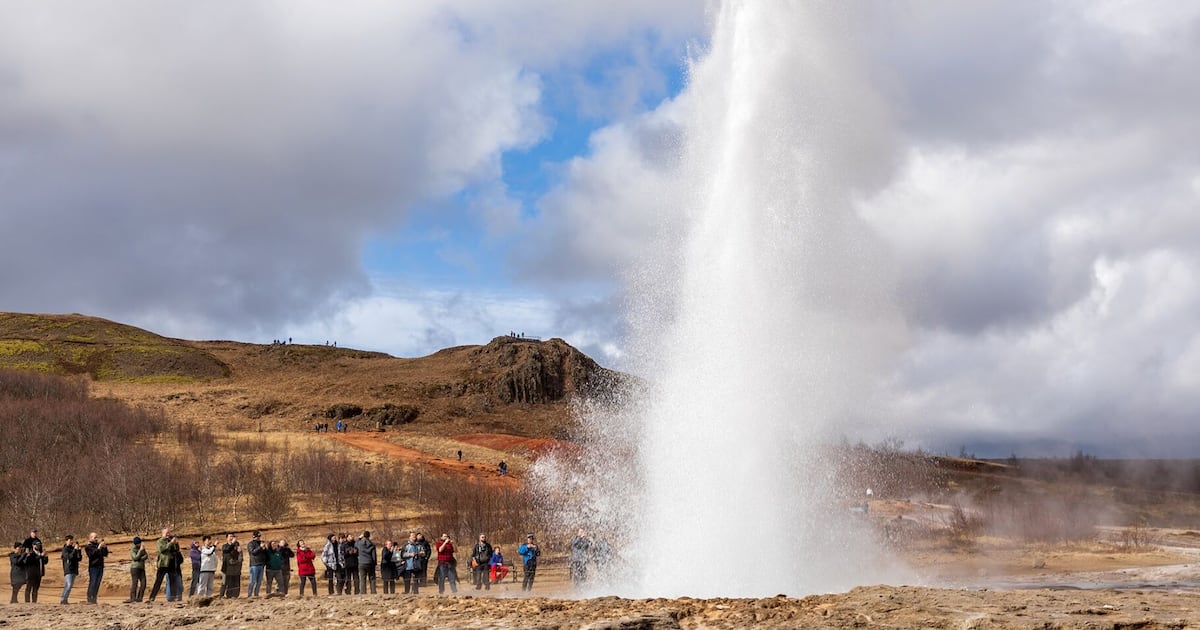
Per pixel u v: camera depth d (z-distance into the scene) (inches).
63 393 6112.2
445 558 1305.4
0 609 1099.9
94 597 1280.8
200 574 1360.7
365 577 1338.6
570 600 875.4
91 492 2888.8
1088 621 690.2
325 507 3216.0
